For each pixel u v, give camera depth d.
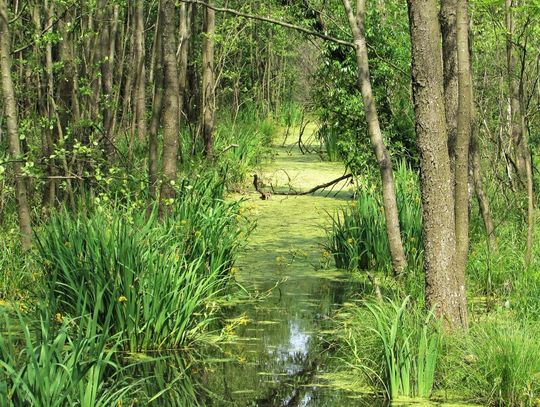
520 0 13.57
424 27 8.08
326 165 24.42
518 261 10.84
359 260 12.14
